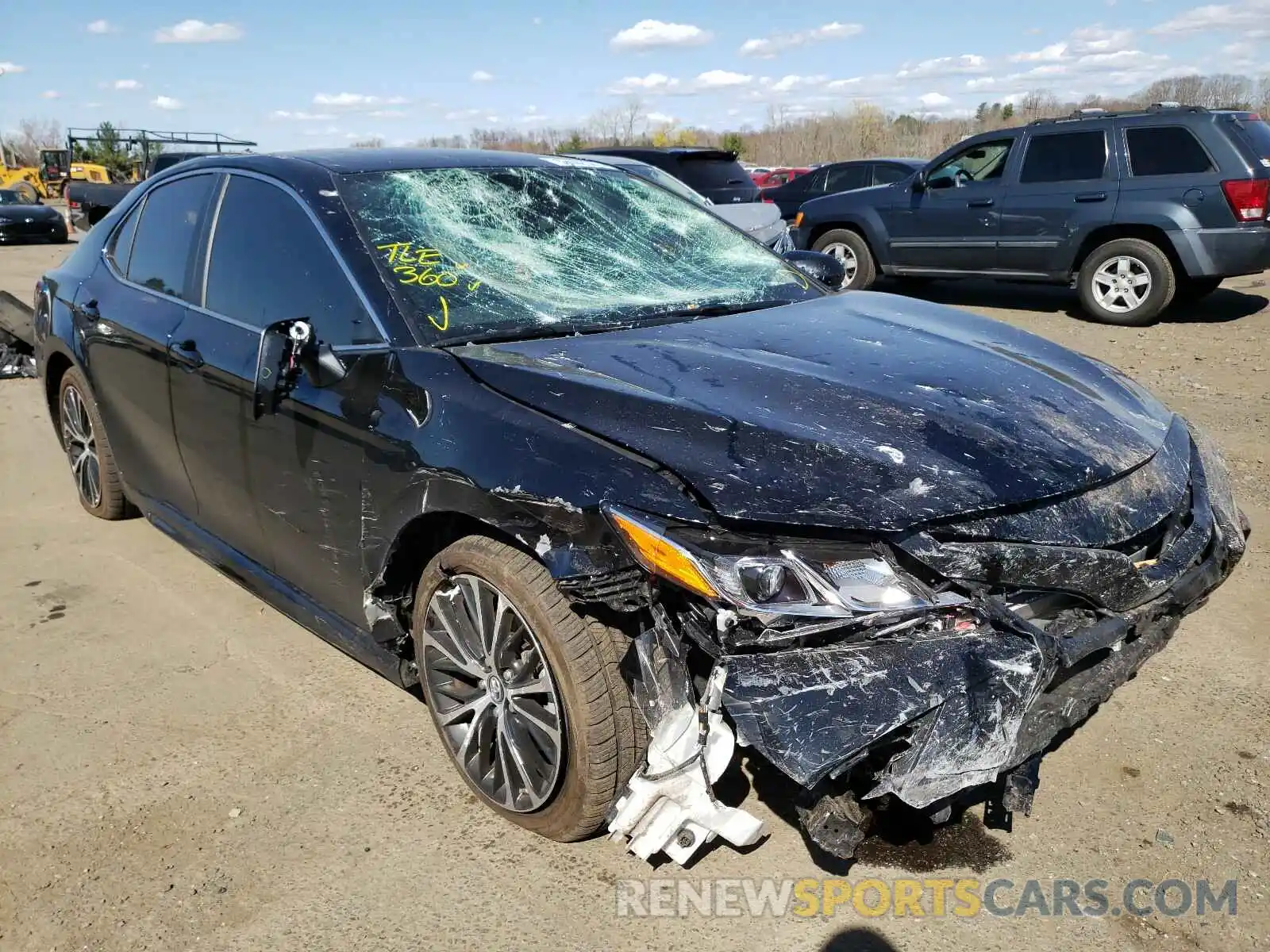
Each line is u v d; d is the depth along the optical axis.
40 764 2.95
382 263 2.96
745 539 2.13
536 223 3.42
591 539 2.23
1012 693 2.07
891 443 2.34
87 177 30.44
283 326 2.78
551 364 2.63
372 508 2.74
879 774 2.08
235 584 4.13
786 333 3.04
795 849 2.54
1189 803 2.69
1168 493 2.62
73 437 4.76
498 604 2.51
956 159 10.43
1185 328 9.06
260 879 2.48
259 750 3.00
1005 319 9.84
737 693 2.03
